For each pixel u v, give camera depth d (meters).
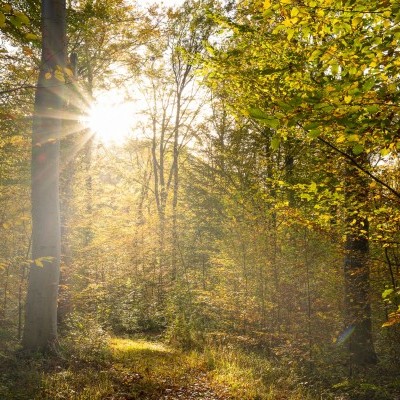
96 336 11.34
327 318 10.58
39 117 9.39
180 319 15.27
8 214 12.96
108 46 13.52
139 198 28.30
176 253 20.12
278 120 3.29
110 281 19.06
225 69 7.82
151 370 9.31
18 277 13.36
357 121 3.96
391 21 4.19
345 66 4.39
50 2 9.02
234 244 13.24
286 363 10.31
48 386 7.19
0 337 10.62
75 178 16.42
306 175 10.97
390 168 6.48
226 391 8.20
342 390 8.40
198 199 23.16
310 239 10.77
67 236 15.26
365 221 7.58
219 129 19.50
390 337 10.07
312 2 4.02
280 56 7.49
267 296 11.99
